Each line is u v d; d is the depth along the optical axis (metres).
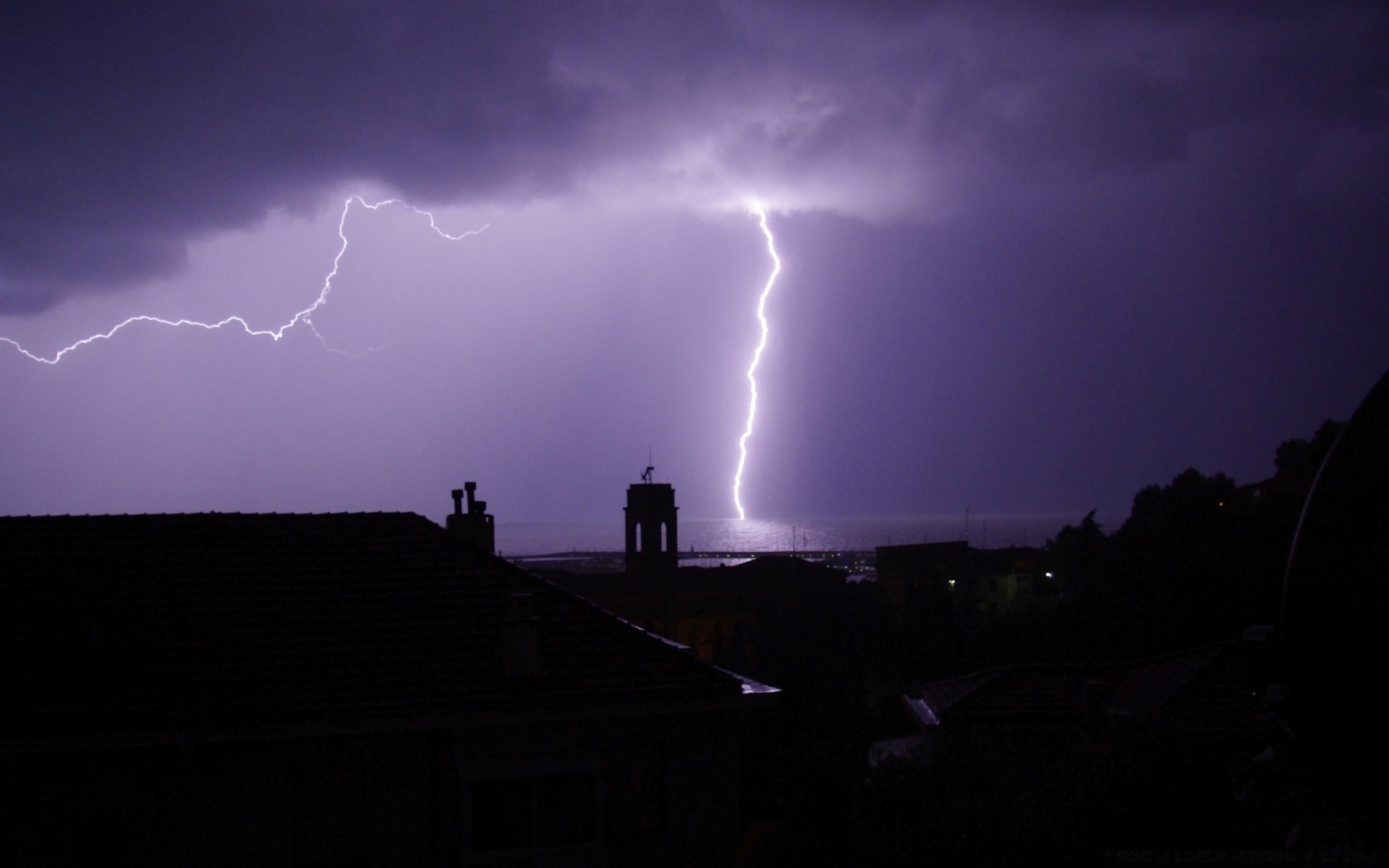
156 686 10.44
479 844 10.60
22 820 9.71
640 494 40.34
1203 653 20.80
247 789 10.29
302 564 13.44
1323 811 6.15
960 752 11.01
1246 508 44.34
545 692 11.19
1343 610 4.59
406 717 10.47
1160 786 9.53
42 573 12.42
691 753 11.62
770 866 10.76
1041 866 9.47
